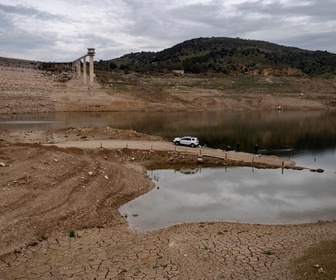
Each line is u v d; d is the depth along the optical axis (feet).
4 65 456.86
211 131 217.77
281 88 478.18
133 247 58.85
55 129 191.21
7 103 316.19
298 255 55.62
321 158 143.54
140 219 73.46
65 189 80.89
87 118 277.03
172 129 223.30
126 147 136.05
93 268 51.80
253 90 462.19
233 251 57.57
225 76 534.37
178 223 71.72
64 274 50.03
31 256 54.75
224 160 126.72
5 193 73.46
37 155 101.30
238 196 90.43
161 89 421.18
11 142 139.13
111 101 352.49
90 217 70.74
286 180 106.93
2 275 49.21
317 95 463.01
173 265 52.70
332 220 74.90
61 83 390.63
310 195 92.48
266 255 56.08
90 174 93.04
